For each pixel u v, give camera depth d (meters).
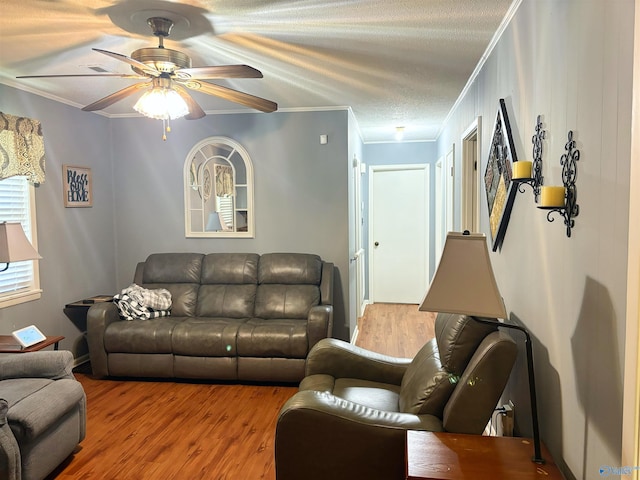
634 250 1.07
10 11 2.24
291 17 2.33
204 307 4.25
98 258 4.60
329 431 1.90
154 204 4.80
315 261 4.32
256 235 4.70
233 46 2.77
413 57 2.97
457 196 4.32
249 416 3.18
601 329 1.30
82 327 4.36
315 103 4.32
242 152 4.63
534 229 1.95
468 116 3.68
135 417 3.18
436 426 1.88
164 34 2.40
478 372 1.78
